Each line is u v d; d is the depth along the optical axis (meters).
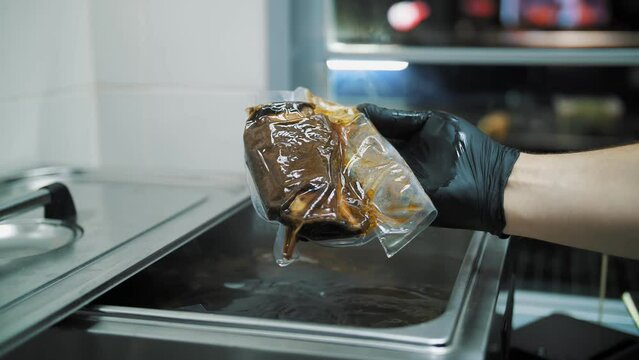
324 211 0.46
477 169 0.57
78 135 0.93
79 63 0.92
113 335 0.42
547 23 1.35
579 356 0.66
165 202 0.73
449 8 1.37
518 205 0.57
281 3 0.89
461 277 0.51
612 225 0.55
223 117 0.92
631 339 0.69
